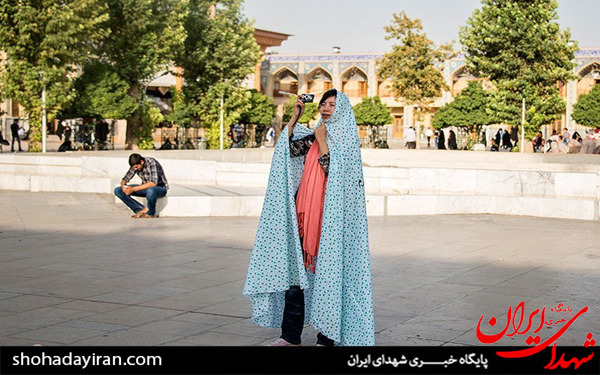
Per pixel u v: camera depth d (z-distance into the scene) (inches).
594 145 987.3
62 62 823.1
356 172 152.6
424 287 217.8
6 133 1149.7
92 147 895.1
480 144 1121.4
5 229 337.7
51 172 589.0
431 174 503.5
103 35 855.1
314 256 152.6
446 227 364.5
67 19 795.4
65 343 156.3
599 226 376.2
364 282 152.1
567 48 1033.5
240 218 391.2
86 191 528.7
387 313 185.5
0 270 238.2
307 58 1765.5
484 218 407.2
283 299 161.9
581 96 1398.9
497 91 1047.6
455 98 1168.2
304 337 165.2
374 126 1398.9
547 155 775.7
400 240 316.5
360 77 1774.1
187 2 971.9
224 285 217.8
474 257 272.5
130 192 382.3
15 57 800.9
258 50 1153.4
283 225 151.6
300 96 154.7
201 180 585.6
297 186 155.7
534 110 1019.9
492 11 1042.7
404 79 1242.6
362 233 152.9
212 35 1071.0
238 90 1114.7
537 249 293.9
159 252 276.4
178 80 1370.6
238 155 848.3
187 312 185.0
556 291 213.3
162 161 595.8
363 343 149.8
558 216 411.8
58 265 247.9
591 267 253.1
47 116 816.9
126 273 234.7
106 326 170.7
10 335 162.2
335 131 151.9
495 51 1056.8
